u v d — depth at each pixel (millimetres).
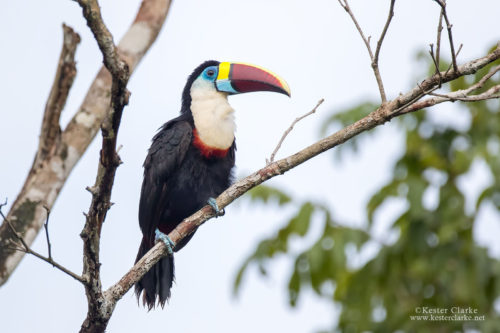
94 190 8766
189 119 13094
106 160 8656
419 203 13633
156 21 13164
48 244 8484
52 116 11008
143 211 12688
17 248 9305
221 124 12781
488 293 13117
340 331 13992
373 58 9609
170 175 12602
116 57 8094
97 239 8883
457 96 9156
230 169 13211
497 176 13234
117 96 8297
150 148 12883
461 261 13273
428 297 13688
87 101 11672
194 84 13539
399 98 9617
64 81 10859
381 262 13617
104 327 9430
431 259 13562
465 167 14062
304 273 13930
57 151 11117
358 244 13562
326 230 13734
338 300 14016
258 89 13484
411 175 14164
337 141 10031
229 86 13430
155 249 10258
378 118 9742
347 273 14047
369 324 13594
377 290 13789
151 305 11727
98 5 7895
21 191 10891
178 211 12930
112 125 8438
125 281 9695
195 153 12727
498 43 9125
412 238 13594
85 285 8938
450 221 13547
